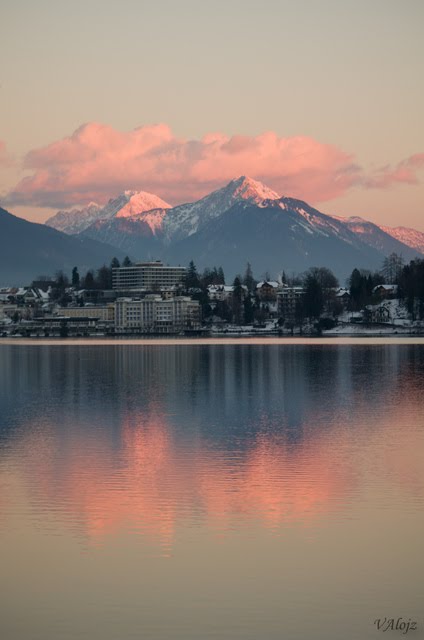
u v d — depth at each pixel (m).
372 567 85.25
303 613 76.12
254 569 85.00
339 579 82.62
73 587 81.25
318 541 92.38
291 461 132.38
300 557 88.00
